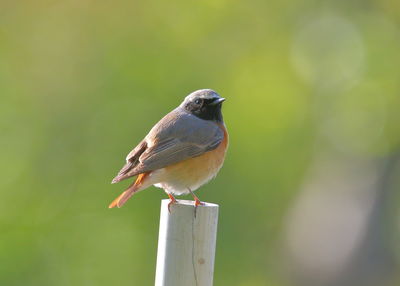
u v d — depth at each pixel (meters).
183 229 6.75
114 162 17.52
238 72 20.75
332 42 21.53
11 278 17.00
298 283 19.84
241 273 17.84
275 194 19.53
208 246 6.77
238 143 18.69
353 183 20.62
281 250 19.69
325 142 21.38
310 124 20.98
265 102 20.56
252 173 18.55
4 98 19.58
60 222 17.72
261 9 21.31
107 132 17.92
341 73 21.45
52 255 17.52
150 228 16.52
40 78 20.02
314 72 21.52
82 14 20.14
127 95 18.39
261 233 18.72
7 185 18.33
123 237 17.16
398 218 20.20
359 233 19.45
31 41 20.31
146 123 17.69
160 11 20.20
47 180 18.30
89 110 18.61
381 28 21.33
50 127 18.92
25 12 20.34
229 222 17.33
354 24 21.55
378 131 20.80
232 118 19.34
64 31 20.23
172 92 18.39
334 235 19.89
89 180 17.73
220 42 20.72
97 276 17.31
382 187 19.91
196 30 20.34
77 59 19.88
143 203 16.58
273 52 21.31
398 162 20.11
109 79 18.77
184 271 6.73
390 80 21.00
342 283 19.20
